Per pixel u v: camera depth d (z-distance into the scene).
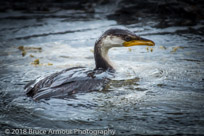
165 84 9.95
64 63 13.45
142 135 6.85
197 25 19.08
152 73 11.19
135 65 12.46
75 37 18.17
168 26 19.17
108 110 8.12
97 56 11.64
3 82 10.72
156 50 14.85
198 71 11.27
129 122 7.46
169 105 8.26
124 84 9.98
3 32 19.89
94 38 17.75
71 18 23.28
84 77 9.69
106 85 9.77
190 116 7.57
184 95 8.94
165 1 22.17
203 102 8.38
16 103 8.63
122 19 21.83
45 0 29.14
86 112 8.05
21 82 10.70
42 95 8.69
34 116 7.91
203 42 15.64
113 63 11.77
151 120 7.49
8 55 15.04
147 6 22.91
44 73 11.88
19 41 17.77
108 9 24.80
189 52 14.08
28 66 13.05
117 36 11.38
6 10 27.03
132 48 15.66
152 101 8.58
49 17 24.03
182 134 6.78
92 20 22.27
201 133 6.78
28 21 22.97
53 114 7.97
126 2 23.52
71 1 28.67
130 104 8.45
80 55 14.77
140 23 20.27
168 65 12.26
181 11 21.38
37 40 17.89
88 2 27.59
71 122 7.58
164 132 6.91
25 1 29.22
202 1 21.69
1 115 8.04
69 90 9.04
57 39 17.94
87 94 9.07
